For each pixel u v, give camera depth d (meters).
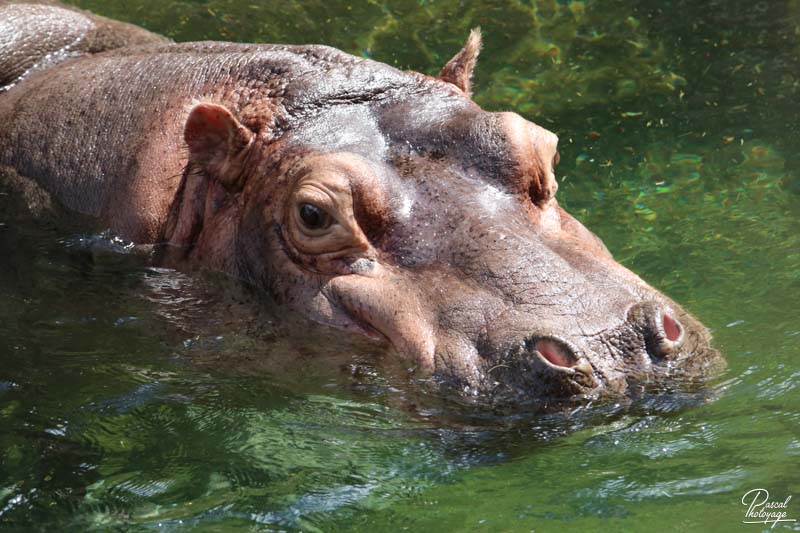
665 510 9.15
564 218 12.49
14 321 12.56
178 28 20.91
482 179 11.62
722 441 9.88
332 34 21.06
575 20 22.08
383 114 12.41
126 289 12.89
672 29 21.66
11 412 11.06
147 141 13.70
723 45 21.02
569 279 10.64
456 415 10.14
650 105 19.45
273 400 11.09
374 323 11.13
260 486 9.92
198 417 10.94
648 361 10.09
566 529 9.05
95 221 13.77
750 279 13.98
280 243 11.99
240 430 10.71
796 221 15.60
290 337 11.56
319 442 10.42
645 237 15.47
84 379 11.56
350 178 11.47
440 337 10.59
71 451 10.50
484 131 11.84
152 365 11.75
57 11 17.72
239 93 13.36
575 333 10.05
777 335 12.16
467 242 11.10
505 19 22.05
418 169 11.74
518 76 20.41
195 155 12.88
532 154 11.82
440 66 20.20
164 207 13.27
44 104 15.09
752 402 10.49
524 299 10.48
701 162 17.62
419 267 11.20
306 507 9.61
